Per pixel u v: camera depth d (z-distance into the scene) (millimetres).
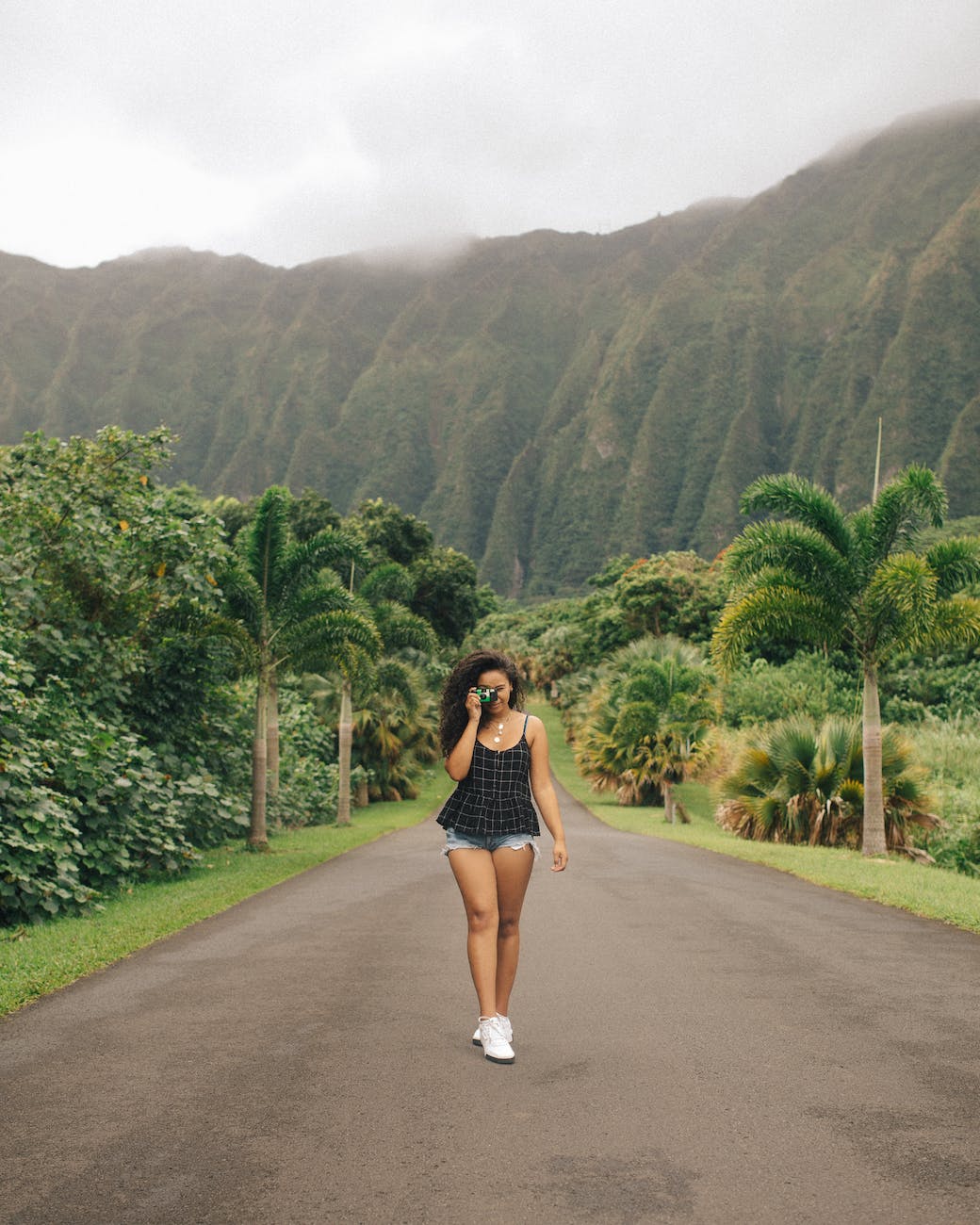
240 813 19781
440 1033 5160
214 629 18828
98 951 7812
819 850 20078
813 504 19141
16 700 11211
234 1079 4375
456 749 4754
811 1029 5191
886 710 48000
